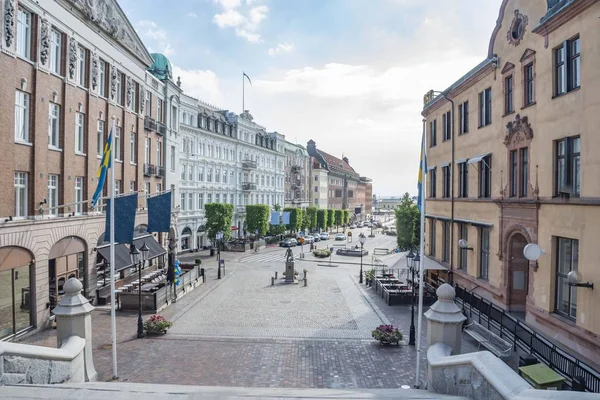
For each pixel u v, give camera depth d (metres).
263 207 60.72
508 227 18.61
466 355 7.52
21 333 17.42
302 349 15.95
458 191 24.88
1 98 16.70
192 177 51.75
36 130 18.95
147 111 34.12
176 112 41.19
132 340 16.84
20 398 6.32
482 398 6.66
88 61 23.69
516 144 18.08
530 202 16.53
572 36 14.27
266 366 14.07
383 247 64.19
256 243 57.72
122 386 8.48
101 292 23.73
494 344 14.49
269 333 18.16
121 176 28.41
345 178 130.62
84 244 22.73
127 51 28.78
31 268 18.23
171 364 14.11
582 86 13.65
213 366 13.98
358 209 142.75
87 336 10.43
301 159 96.69
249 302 24.67
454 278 25.00
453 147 25.42
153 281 27.92
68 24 21.38
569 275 13.34
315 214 81.69
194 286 29.30
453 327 9.51
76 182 22.92
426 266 23.06
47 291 19.12
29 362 7.84
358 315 21.58
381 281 28.25
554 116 15.25
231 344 16.50
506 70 18.95
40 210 19.02
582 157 13.61
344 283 32.00
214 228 50.66
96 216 23.70
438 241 27.98
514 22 18.31
